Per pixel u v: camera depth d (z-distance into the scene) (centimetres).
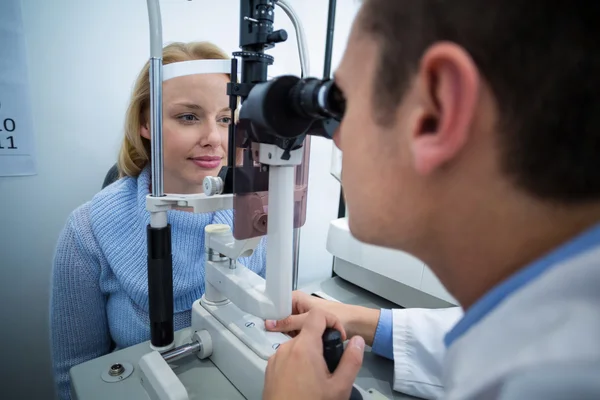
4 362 83
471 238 21
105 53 81
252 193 42
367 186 23
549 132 17
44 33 72
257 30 35
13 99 71
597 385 13
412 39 18
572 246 17
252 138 38
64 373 72
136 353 52
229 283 47
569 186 17
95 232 70
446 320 57
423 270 73
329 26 114
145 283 68
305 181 49
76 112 80
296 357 34
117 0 80
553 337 15
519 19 16
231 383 47
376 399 45
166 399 40
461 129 18
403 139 20
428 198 21
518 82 16
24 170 76
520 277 18
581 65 16
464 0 17
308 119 32
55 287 71
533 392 14
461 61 17
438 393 53
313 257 137
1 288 80
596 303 15
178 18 88
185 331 59
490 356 17
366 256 84
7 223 77
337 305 61
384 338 58
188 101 65
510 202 18
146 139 75
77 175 84
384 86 20
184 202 44
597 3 15
